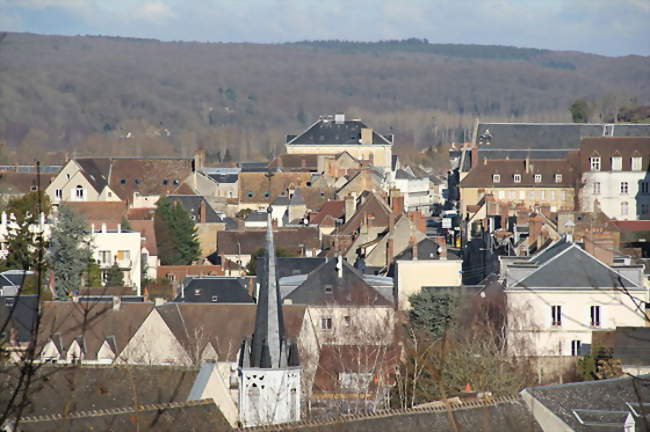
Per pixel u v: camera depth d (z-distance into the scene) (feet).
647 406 432.25
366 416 395.14
